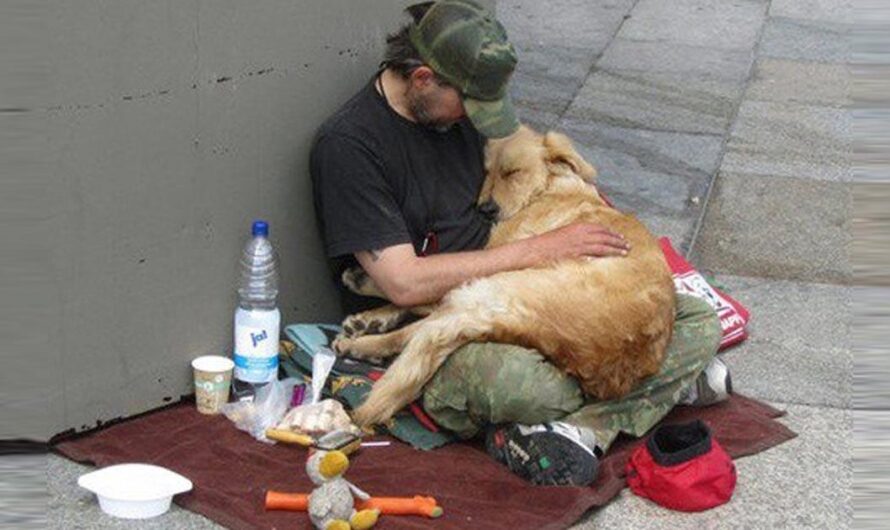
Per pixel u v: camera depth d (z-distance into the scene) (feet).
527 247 18.69
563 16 40.16
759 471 18.65
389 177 19.10
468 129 20.10
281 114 19.70
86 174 17.20
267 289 19.58
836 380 21.80
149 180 17.97
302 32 19.81
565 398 17.92
